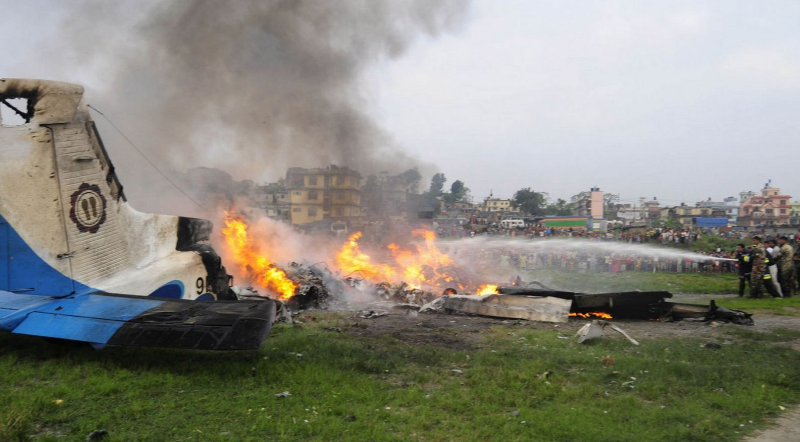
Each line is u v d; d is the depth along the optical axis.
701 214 88.44
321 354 7.52
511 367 7.30
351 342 8.80
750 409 5.77
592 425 5.18
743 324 11.66
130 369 6.31
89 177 7.35
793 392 6.44
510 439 4.82
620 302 12.44
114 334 5.86
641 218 95.88
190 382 5.96
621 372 7.12
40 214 6.86
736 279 24.94
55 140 6.92
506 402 5.83
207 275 9.05
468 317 12.46
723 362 7.96
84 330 5.95
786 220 84.44
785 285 17.16
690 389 6.46
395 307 13.79
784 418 5.62
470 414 5.47
